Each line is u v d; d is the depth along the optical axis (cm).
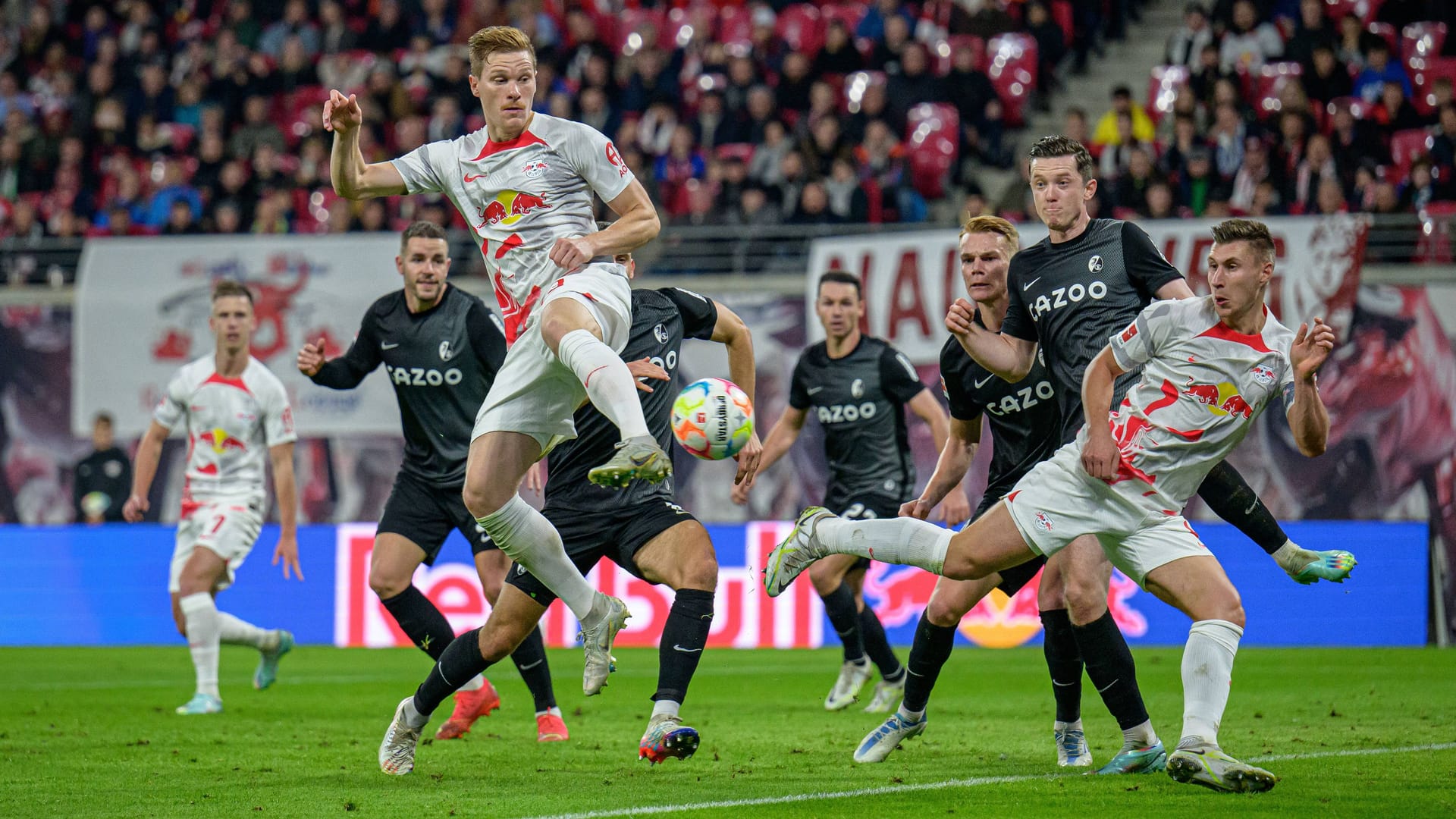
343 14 5291
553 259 1280
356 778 1487
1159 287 1454
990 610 3591
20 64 5438
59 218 4753
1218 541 3591
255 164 4741
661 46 5141
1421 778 1409
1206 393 1322
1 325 4159
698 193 4344
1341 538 3522
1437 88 4212
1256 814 1212
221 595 3859
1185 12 5316
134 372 4069
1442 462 3559
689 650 1409
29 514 4144
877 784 1412
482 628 1459
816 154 4359
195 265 4056
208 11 5519
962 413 1712
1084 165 1504
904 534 1434
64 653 3600
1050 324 1508
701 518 3888
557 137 1360
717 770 1539
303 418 4003
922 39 4978
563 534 1518
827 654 3397
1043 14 4881
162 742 1841
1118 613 3566
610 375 1218
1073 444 1389
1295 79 4262
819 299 2341
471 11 5109
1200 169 4153
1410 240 3825
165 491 4066
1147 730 1462
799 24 5091
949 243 3772
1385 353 3600
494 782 1453
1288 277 3622
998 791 1352
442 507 1930
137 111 5062
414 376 1892
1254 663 3003
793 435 2411
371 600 3778
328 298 3994
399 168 1402
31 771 1559
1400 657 3152
